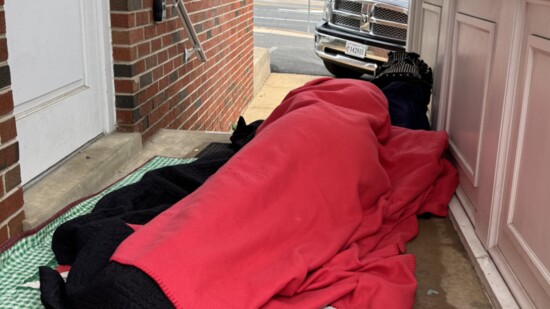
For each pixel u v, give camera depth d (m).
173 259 1.91
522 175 2.25
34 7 2.97
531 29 2.20
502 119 2.40
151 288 1.85
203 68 5.61
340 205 2.50
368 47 8.21
